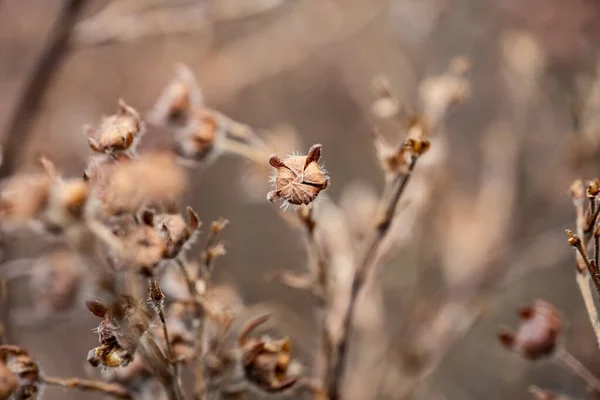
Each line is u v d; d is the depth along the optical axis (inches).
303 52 18.0
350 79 17.9
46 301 11.0
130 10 13.6
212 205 16.9
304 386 9.4
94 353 8.0
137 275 8.5
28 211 9.2
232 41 18.3
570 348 13.7
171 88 9.6
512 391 14.4
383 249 10.5
